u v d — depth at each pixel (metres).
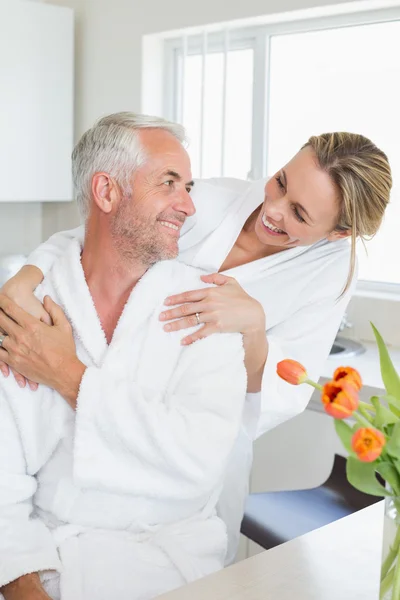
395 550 0.90
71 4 3.45
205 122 3.10
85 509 1.35
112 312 1.42
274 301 1.69
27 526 1.33
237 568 1.10
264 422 1.61
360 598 1.02
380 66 2.66
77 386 1.31
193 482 1.30
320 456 2.35
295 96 2.90
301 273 1.69
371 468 0.88
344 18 2.67
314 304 1.69
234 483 1.76
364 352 2.56
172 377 1.36
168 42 3.21
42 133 3.28
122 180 1.35
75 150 1.43
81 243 1.54
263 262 1.68
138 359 1.37
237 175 3.08
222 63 3.05
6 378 1.38
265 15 2.71
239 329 1.41
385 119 2.68
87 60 3.41
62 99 3.31
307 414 2.37
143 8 3.13
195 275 1.46
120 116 1.38
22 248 3.70
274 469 2.48
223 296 1.41
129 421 1.28
